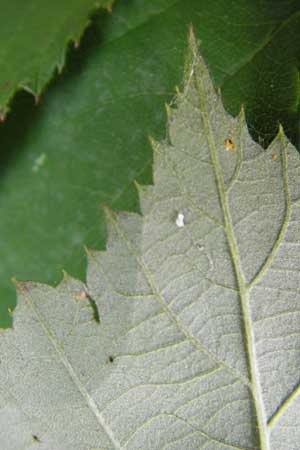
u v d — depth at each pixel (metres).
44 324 0.18
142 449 0.18
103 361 0.18
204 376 0.18
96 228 0.21
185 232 0.18
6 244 0.22
